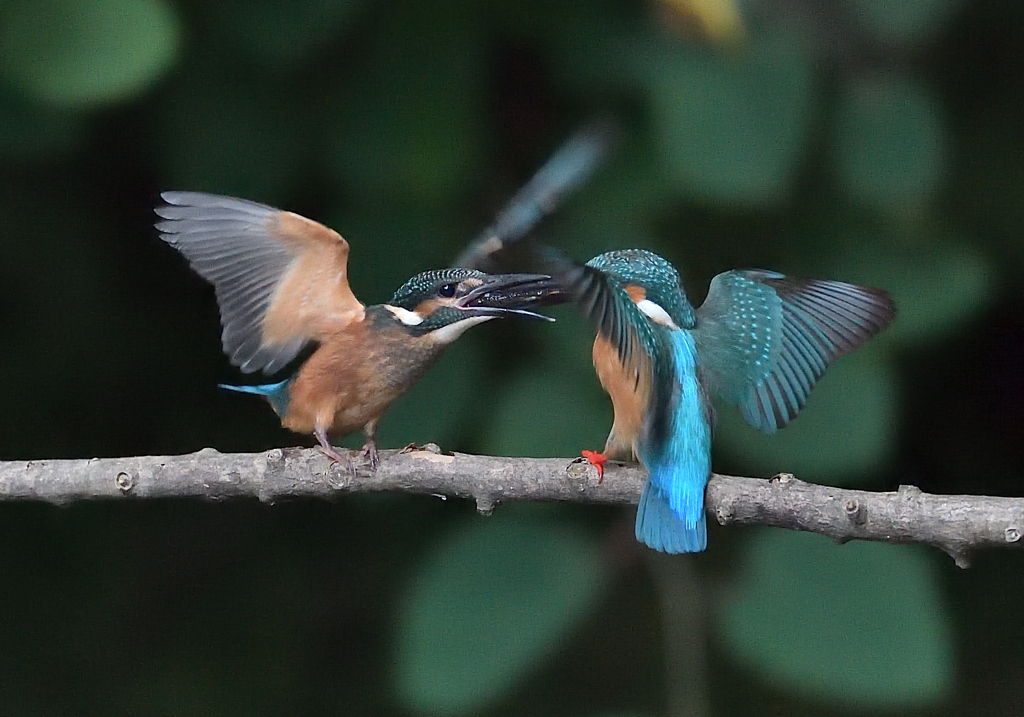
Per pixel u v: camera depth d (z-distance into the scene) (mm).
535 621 4754
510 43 4832
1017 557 5027
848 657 4746
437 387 4789
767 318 4719
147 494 4688
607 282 4590
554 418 4777
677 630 4789
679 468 4676
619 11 4824
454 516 4957
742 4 4773
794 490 4656
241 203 4691
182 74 4812
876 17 4785
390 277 4805
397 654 4754
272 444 4945
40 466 4688
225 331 4715
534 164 4828
